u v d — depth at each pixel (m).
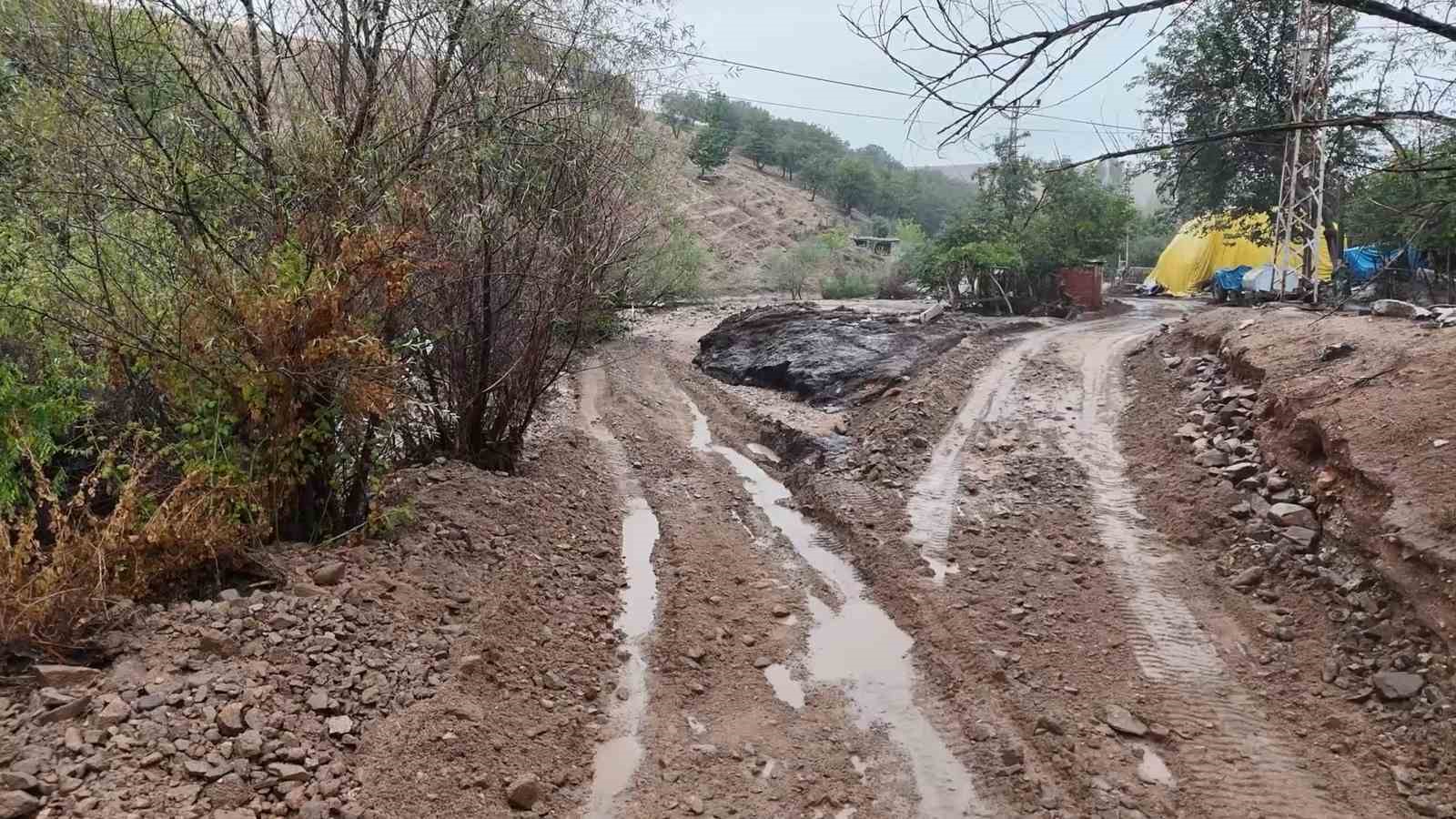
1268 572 6.92
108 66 5.35
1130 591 6.92
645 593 7.18
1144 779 4.68
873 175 60.47
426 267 6.20
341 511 6.41
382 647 4.99
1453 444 6.52
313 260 5.50
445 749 4.32
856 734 5.17
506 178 7.43
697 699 5.57
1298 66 12.67
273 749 3.90
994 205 26.69
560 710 5.17
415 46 6.45
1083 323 21.56
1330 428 7.53
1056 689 5.57
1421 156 6.25
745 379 16.91
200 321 5.22
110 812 3.31
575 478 9.93
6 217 5.39
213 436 5.49
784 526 8.99
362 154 5.70
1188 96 12.49
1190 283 33.78
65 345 5.42
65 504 5.63
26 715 3.74
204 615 4.77
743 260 46.03
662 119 14.07
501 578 6.52
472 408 9.05
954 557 7.70
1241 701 5.45
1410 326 9.82
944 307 21.52
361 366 5.65
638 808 4.37
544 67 7.75
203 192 5.39
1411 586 5.69
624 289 12.25
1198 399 10.85
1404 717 5.06
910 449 10.88
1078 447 10.56
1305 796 4.52
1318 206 16.88
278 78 6.13
